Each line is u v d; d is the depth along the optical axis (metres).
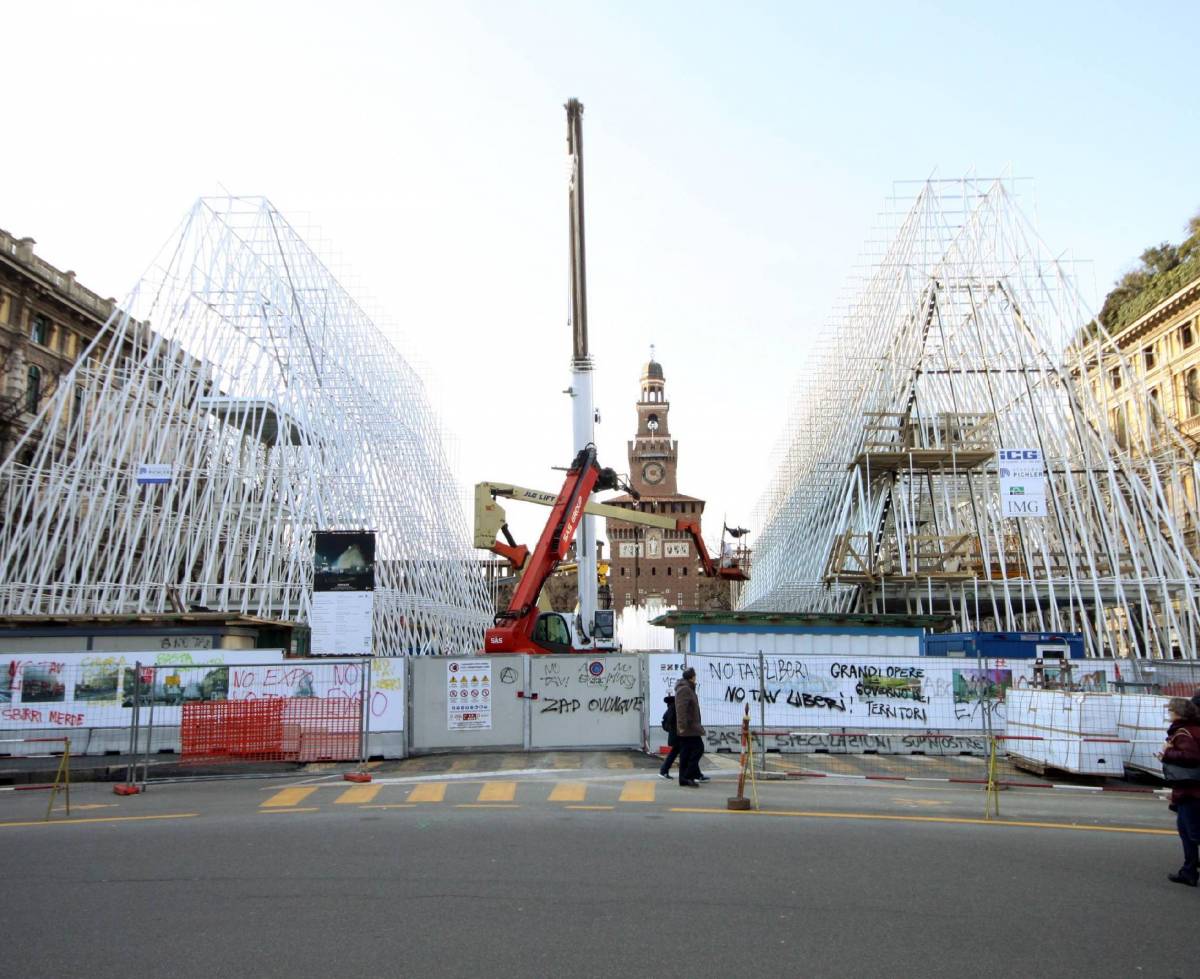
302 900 8.46
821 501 49.12
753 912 8.14
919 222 46.94
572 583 73.00
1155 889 9.27
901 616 27.17
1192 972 6.85
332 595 22.81
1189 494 52.97
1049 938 7.59
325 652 22.55
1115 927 7.94
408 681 21.03
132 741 17.16
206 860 10.14
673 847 10.74
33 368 50.41
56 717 20.48
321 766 19.50
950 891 8.98
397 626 44.62
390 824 12.20
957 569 40.78
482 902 8.38
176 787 17.20
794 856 10.36
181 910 8.19
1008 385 43.81
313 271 44.53
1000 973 6.76
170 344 39.81
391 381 55.84
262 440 44.53
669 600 134.25
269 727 19.34
